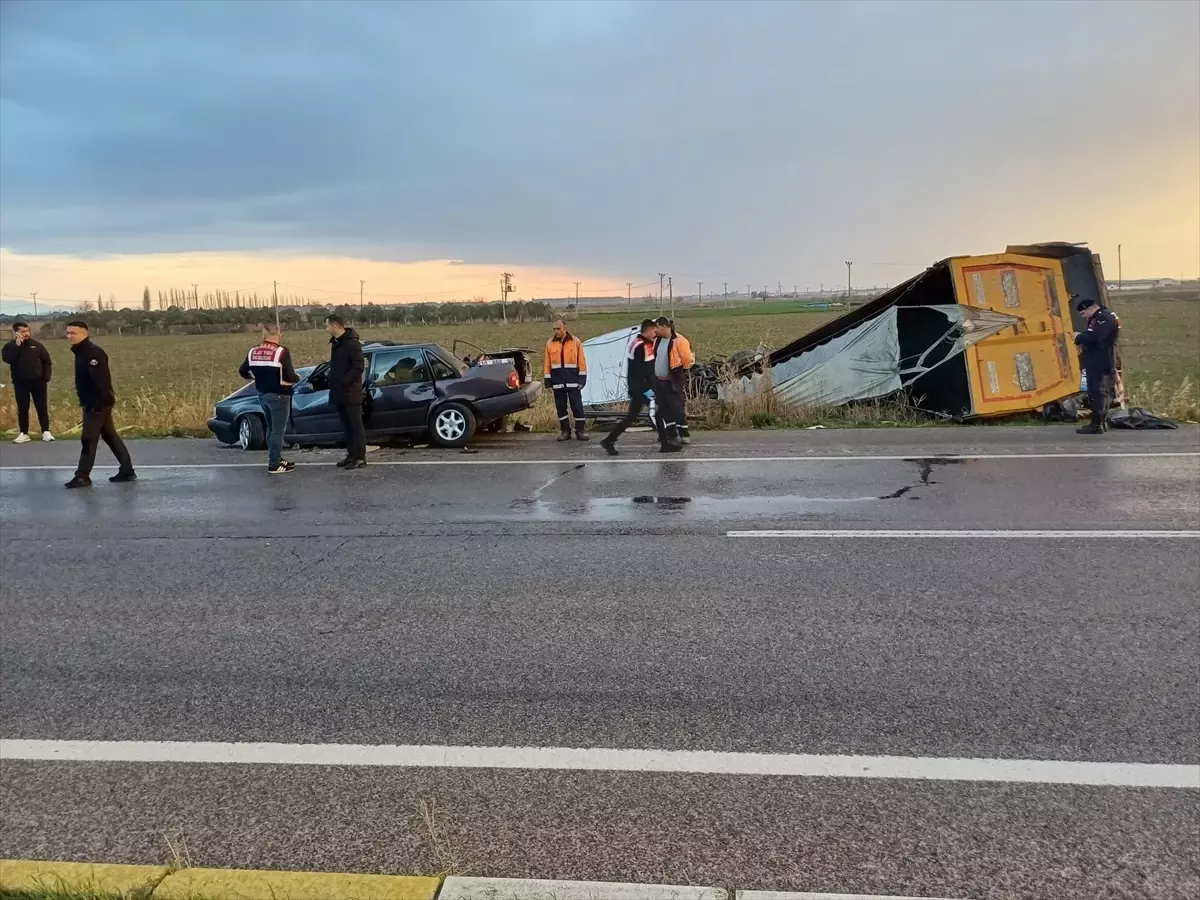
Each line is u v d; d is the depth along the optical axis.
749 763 3.49
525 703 4.08
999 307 13.68
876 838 2.99
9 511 8.79
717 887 2.74
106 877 2.79
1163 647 4.46
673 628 4.93
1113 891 2.71
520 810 3.22
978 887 2.73
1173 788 3.23
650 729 3.79
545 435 13.34
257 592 5.89
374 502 8.65
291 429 12.38
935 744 3.59
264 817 3.26
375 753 3.69
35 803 3.42
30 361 14.09
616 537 6.95
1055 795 3.21
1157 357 29.83
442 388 12.11
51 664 4.76
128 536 7.59
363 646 4.85
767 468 9.78
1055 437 11.62
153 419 15.79
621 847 2.98
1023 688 4.05
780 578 5.76
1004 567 5.86
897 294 14.64
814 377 14.84
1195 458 9.68
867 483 8.77
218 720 4.05
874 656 4.46
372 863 2.96
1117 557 6.02
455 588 5.80
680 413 11.53
